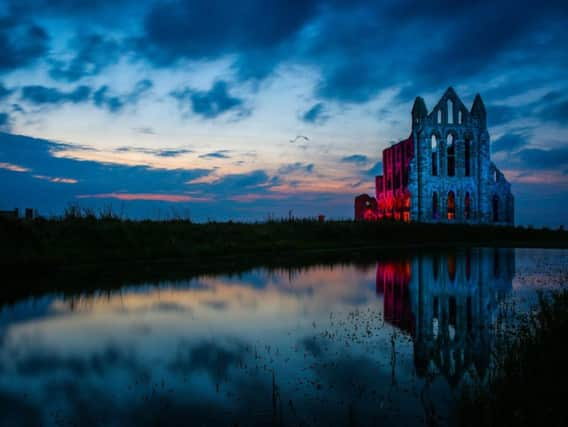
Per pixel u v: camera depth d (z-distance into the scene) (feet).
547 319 33.91
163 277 76.43
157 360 34.01
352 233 154.71
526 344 30.30
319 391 28.07
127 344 38.11
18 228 89.61
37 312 50.34
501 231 171.73
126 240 105.19
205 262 98.22
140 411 25.53
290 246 127.75
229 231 132.98
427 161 200.23
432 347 36.63
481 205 206.08
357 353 35.24
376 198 249.34
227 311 50.49
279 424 23.93
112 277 76.02
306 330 42.14
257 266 92.12
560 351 27.12
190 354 35.32
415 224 168.04
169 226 123.03
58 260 84.69
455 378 30.07
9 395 27.86
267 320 46.14
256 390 28.30
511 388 24.82
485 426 22.39
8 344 38.40
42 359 34.42
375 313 48.98
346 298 57.62
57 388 28.89
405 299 56.59
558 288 60.85
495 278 71.61
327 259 105.50
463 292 60.49
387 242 151.12
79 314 49.32
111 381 29.99
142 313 49.65
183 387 28.81
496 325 42.98
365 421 24.21
